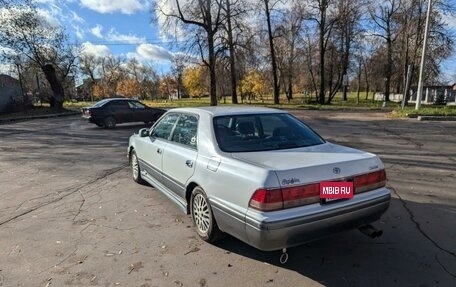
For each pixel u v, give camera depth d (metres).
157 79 89.44
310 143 4.18
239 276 3.36
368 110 31.11
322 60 42.34
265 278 3.32
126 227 4.56
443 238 4.09
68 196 5.94
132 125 18.88
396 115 21.25
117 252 3.88
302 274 3.38
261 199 3.08
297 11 40.53
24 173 7.77
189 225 4.60
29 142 13.04
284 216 3.07
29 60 36.12
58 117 28.56
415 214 4.83
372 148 10.09
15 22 32.47
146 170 6.02
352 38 42.16
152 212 5.09
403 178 6.69
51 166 8.47
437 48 32.34
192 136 4.46
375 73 51.91
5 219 4.92
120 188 6.35
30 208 5.36
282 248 3.16
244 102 49.25
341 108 33.78
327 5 39.81
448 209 5.00
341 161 3.43
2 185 6.75
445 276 3.30
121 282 3.29
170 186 4.93
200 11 29.45
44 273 3.47
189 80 63.91
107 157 9.51
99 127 18.33
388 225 4.48
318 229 3.22
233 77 40.53
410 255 3.71
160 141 5.34
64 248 3.99
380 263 3.56
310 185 3.20
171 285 3.23
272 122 4.42
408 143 10.93
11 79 35.34
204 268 3.52
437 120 18.50
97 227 4.58
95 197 5.85
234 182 3.41
